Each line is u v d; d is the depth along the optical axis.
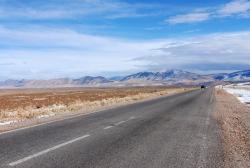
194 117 20.89
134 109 27.30
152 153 9.47
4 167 7.56
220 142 11.73
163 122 17.78
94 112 24.25
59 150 9.66
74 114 22.52
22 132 13.43
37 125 15.95
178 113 23.55
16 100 54.66
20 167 7.57
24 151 9.45
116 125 16.20
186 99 45.47
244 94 69.50
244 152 10.02
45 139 11.68
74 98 58.34
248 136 13.41
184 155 9.30
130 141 11.51
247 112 26.67
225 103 37.19
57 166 7.70
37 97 69.56
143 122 17.69
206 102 38.16
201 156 9.23
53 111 26.17
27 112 24.67
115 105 33.16
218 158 9.04
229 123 18.28
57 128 14.83
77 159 8.48
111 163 8.10
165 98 49.47
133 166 7.86
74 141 11.33
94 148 10.07
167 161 8.48
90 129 14.59
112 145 10.66
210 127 16.09
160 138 12.31
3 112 25.55
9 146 10.23
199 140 12.05
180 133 13.74
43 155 8.92
